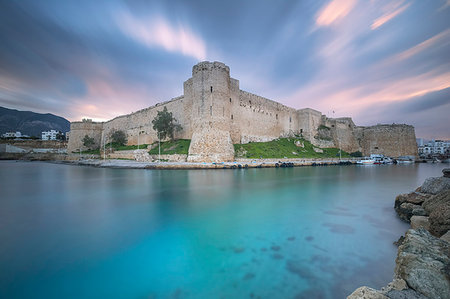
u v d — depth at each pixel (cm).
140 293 442
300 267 515
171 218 905
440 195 717
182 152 3219
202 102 3156
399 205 957
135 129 4953
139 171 2712
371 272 488
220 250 612
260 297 411
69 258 579
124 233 746
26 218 915
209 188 1587
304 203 1148
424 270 334
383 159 4494
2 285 467
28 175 2461
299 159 3641
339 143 5203
